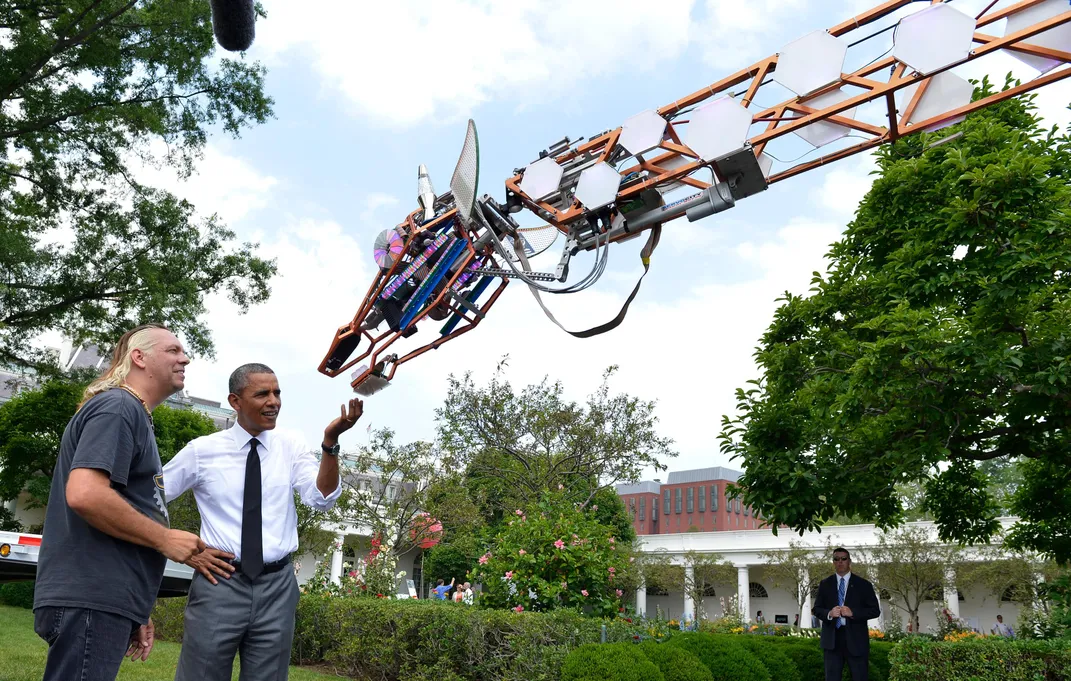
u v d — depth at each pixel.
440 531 18.64
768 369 8.87
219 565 2.51
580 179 3.88
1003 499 9.70
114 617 1.91
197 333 15.51
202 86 15.13
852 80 3.62
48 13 13.16
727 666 6.12
